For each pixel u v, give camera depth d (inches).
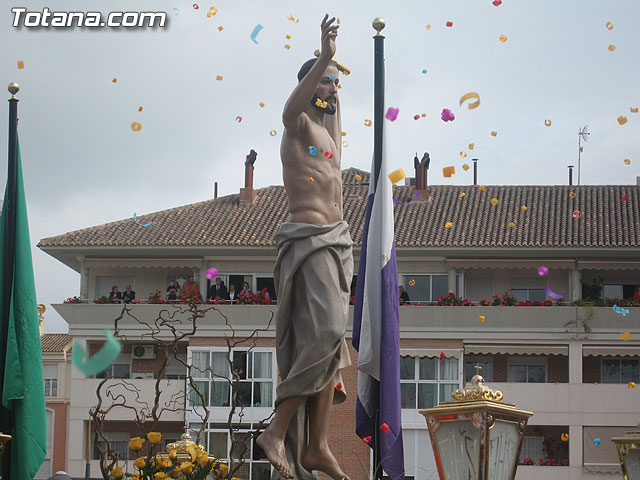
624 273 2009.1
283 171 468.8
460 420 355.9
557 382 1945.1
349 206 2111.2
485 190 2178.9
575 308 1897.1
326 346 449.1
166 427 1926.7
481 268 2012.8
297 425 457.1
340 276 457.1
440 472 357.4
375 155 528.7
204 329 1918.1
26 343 571.8
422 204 2126.0
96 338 1958.7
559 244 1959.9
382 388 507.2
